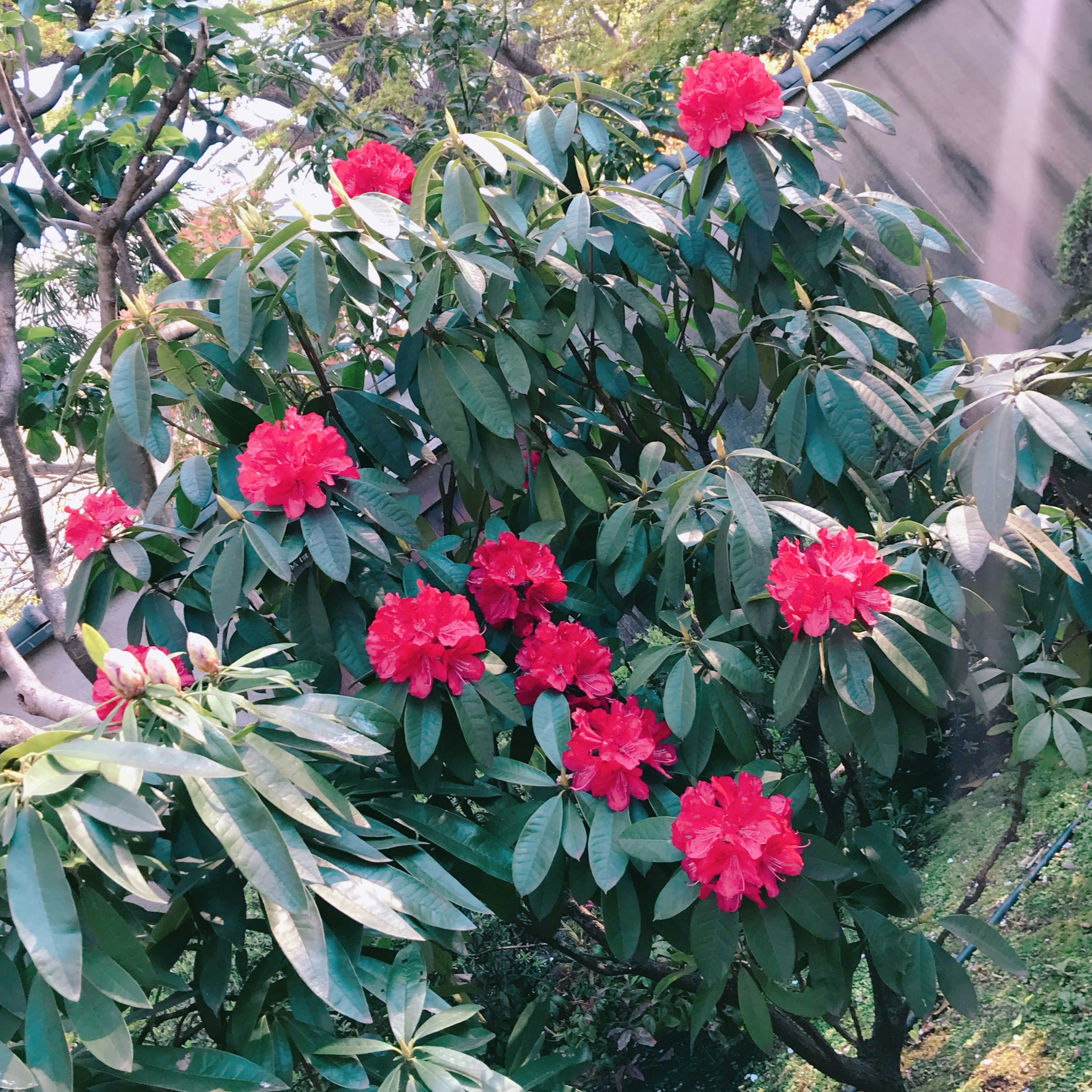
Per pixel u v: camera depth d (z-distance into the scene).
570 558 1.82
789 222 1.65
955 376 1.66
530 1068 1.43
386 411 1.62
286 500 1.35
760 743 1.90
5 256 1.96
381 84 5.82
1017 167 4.04
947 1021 2.44
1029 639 1.88
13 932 1.01
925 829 3.31
